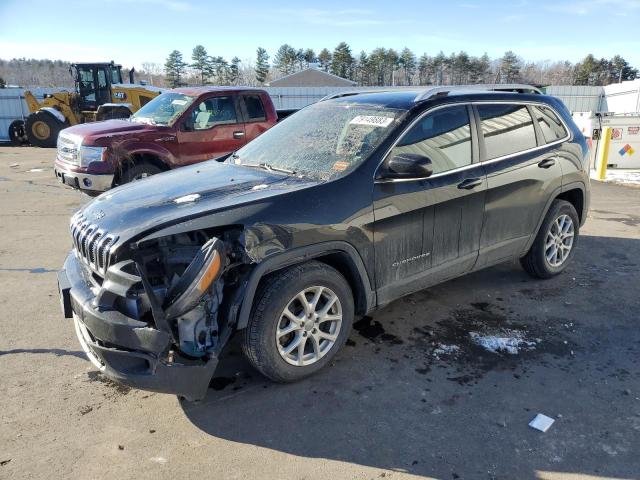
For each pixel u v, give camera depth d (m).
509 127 4.42
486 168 4.12
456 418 3.00
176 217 2.92
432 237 3.82
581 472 2.58
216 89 8.71
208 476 2.56
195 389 2.86
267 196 3.16
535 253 4.89
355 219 3.34
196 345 2.89
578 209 5.27
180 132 8.18
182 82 83.56
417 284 3.84
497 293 4.83
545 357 3.69
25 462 2.65
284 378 3.27
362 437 2.84
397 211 3.55
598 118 12.23
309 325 3.30
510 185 4.29
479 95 4.27
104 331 2.73
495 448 2.75
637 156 12.71
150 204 3.20
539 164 4.55
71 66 19.98
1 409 3.09
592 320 4.28
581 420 2.98
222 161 4.48
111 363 2.75
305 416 3.03
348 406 3.12
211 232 3.04
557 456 2.69
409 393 3.25
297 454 2.71
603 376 3.45
